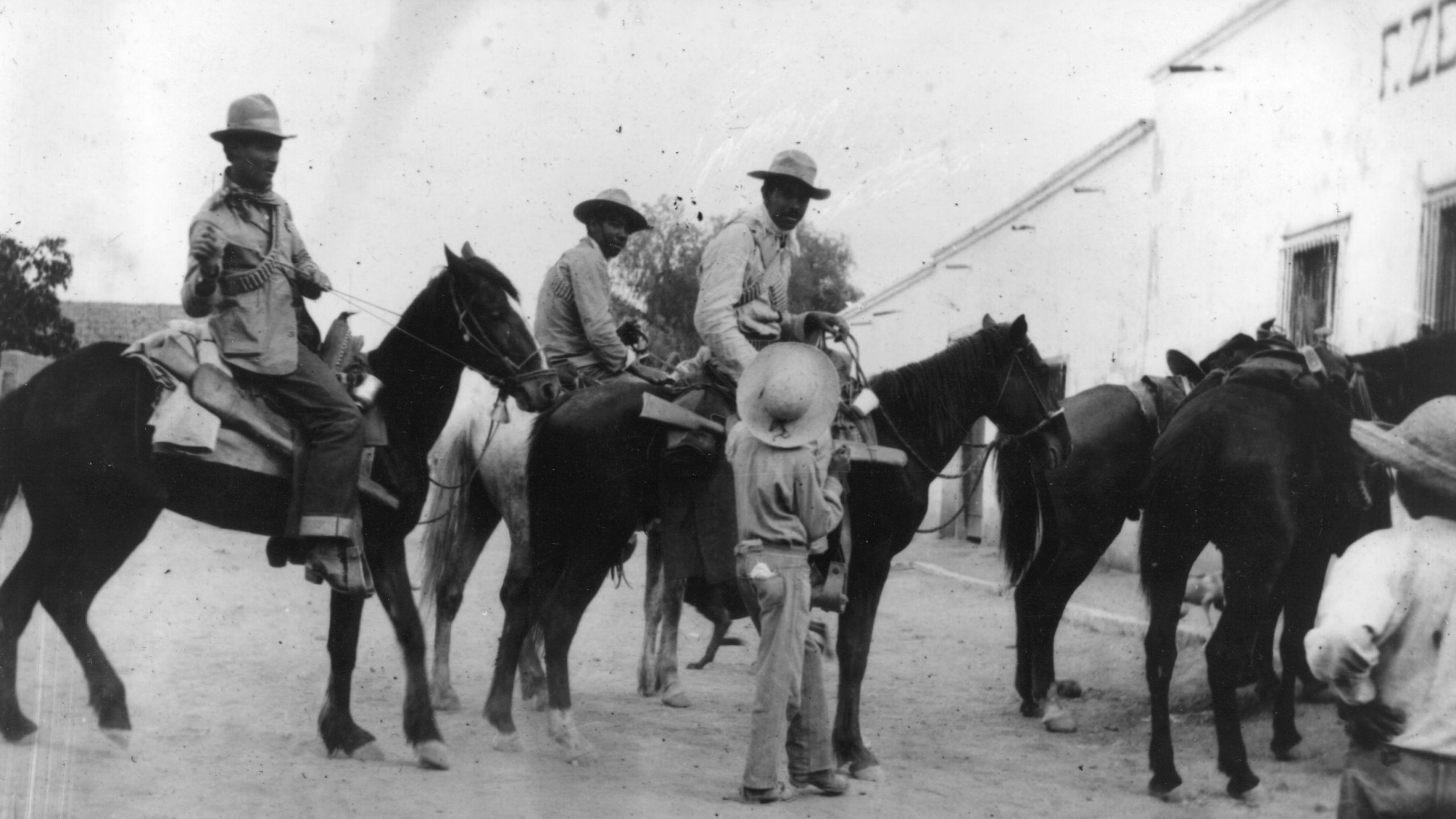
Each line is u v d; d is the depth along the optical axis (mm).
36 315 14523
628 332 7207
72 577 5074
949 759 5941
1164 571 5500
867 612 5566
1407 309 8492
